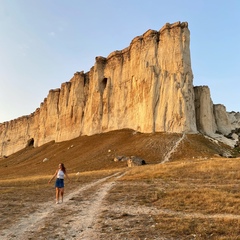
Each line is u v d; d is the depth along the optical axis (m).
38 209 16.09
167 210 15.09
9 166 103.44
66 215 14.44
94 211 15.20
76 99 123.12
